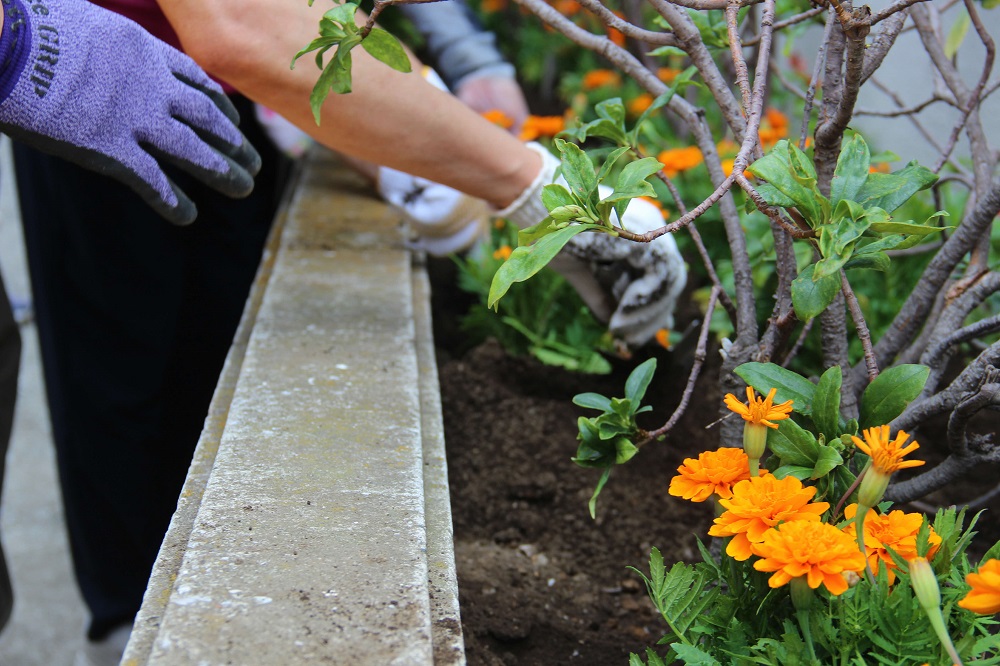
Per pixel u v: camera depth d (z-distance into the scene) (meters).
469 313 2.00
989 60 1.08
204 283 1.96
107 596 2.02
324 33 0.78
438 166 1.25
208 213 1.91
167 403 1.99
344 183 2.26
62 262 1.86
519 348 1.85
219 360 2.03
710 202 0.68
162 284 1.89
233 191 1.19
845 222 0.67
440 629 0.77
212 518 0.86
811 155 0.95
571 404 1.63
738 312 0.99
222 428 1.09
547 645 1.10
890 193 0.74
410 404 1.13
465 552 1.28
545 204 0.70
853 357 1.56
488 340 1.78
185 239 1.92
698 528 1.35
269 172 2.08
